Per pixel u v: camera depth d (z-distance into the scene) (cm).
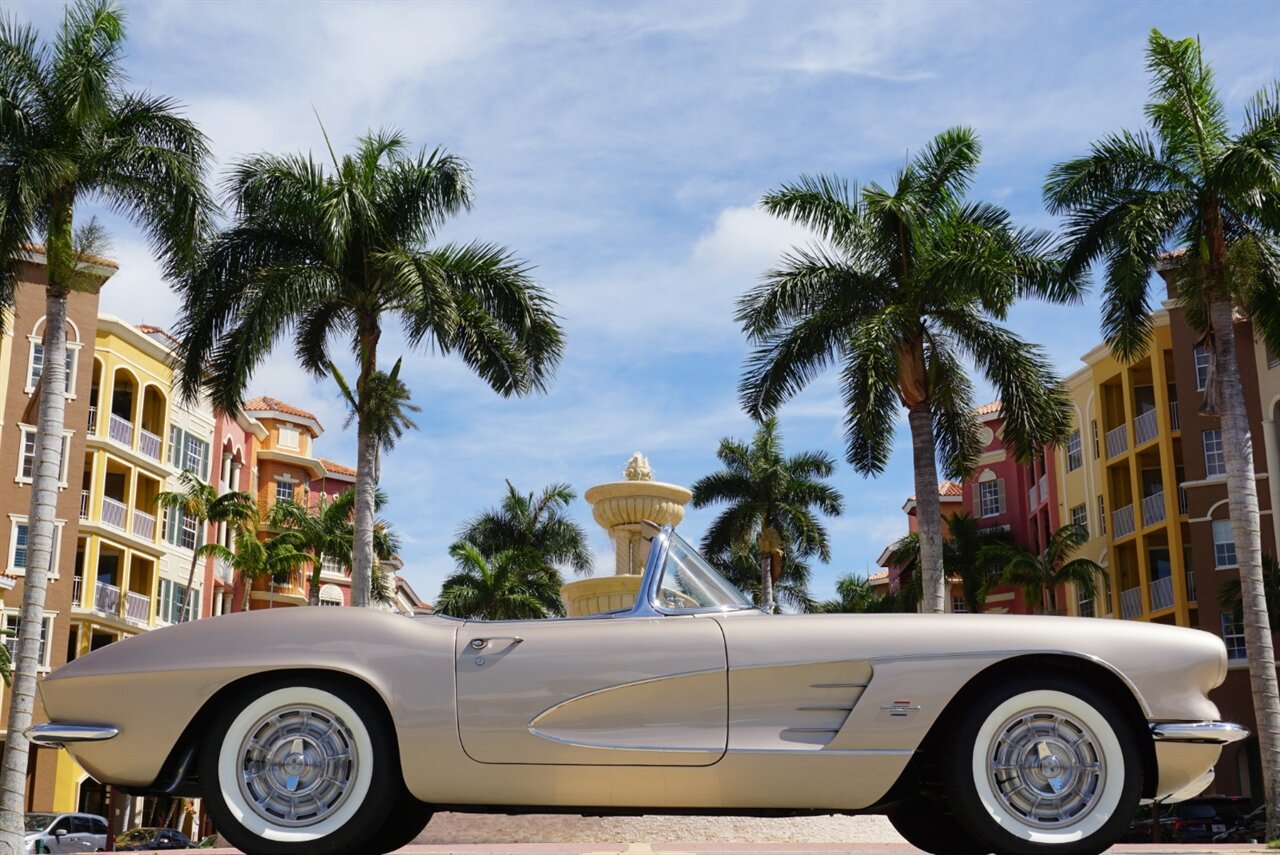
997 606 5100
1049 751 412
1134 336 2134
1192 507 3728
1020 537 5291
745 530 4116
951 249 2244
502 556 4100
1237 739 411
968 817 406
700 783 414
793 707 419
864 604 5666
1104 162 2144
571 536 4431
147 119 2081
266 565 4209
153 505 4278
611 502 2094
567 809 425
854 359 2255
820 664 420
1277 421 3528
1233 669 3522
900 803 440
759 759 412
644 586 452
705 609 452
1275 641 3403
